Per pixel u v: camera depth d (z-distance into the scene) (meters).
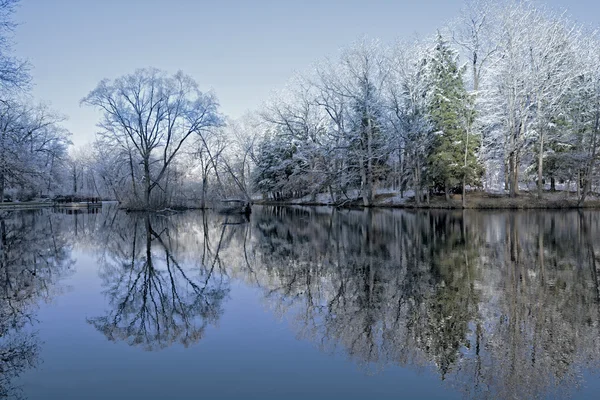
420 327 6.51
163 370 5.13
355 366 5.18
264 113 48.19
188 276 10.83
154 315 7.44
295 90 47.03
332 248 14.72
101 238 19.52
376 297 8.23
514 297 8.01
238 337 6.24
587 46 35.91
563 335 6.09
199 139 48.47
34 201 59.66
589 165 32.62
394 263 11.62
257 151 59.03
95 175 82.81
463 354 5.49
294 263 12.16
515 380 4.78
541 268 10.54
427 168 35.69
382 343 5.91
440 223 22.08
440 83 35.75
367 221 24.78
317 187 45.41
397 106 37.06
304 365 5.22
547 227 19.20
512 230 18.28
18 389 4.68
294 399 4.38
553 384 4.69
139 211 42.59
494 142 36.53
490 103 35.59
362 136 40.66
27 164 29.94
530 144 36.38
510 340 5.95
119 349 5.84
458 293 8.37
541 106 34.19
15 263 13.02
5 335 6.52
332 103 42.94
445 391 4.54
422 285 9.07
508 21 33.41
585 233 16.84
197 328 6.69
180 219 31.75
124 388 4.68
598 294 8.10
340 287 9.11
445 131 34.50
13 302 8.50
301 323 6.83
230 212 38.22
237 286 9.57
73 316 7.49
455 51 36.03
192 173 51.25
